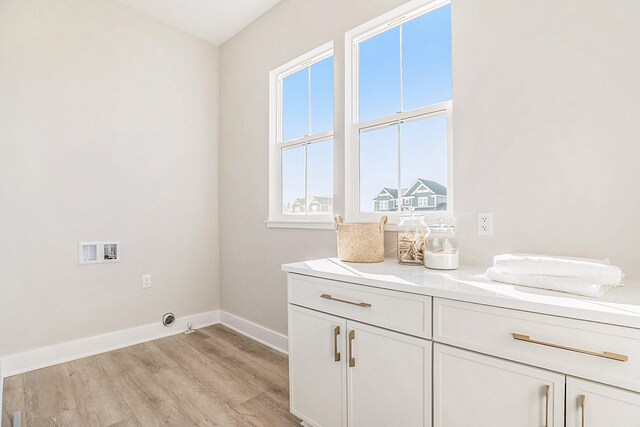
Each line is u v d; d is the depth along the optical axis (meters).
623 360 0.78
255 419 1.65
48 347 2.24
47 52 2.25
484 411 1.01
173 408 1.74
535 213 1.33
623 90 1.15
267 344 2.61
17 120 2.14
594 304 0.87
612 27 1.17
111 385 1.97
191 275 3.00
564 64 1.27
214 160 3.18
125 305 2.60
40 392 1.89
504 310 0.97
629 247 1.13
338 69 2.12
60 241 2.30
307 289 1.54
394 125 1.89
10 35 2.12
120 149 2.59
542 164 1.32
